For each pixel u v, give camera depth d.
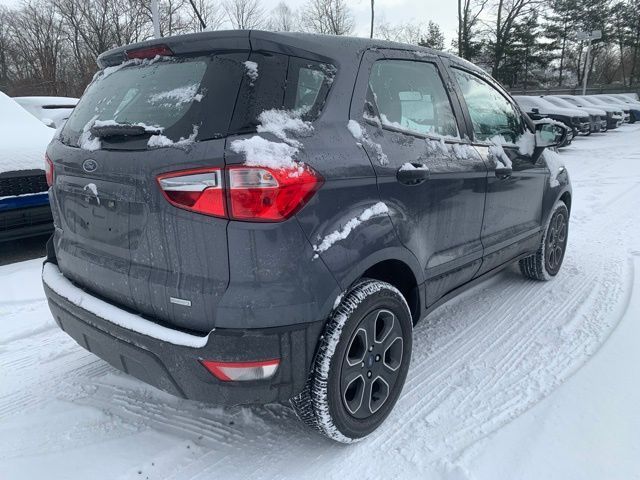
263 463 2.32
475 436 2.45
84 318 2.38
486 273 3.52
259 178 1.93
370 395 2.42
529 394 2.78
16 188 4.78
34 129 5.45
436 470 2.24
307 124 2.16
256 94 2.06
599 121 19.36
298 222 2.03
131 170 2.12
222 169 1.94
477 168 3.10
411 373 3.05
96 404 2.78
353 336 2.25
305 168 2.04
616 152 14.17
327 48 2.36
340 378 2.23
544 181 4.10
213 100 2.05
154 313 2.18
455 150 2.97
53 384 2.99
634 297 4.01
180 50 2.26
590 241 5.64
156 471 2.27
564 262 4.96
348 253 2.19
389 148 2.49
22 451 2.40
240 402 2.08
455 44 34.62
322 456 2.36
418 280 2.68
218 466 2.30
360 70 2.46
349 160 2.24
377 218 2.34
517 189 3.65
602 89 39.41
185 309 2.06
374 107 2.50
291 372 2.09
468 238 3.13
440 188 2.77
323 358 2.16
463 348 3.34
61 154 2.53
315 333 2.13
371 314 2.35
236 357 1.99
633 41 46.91
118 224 2.24
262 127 2.02
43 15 27.70
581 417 2.55
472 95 3.40
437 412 2.65
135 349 2.17
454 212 2.93
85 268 2.47
